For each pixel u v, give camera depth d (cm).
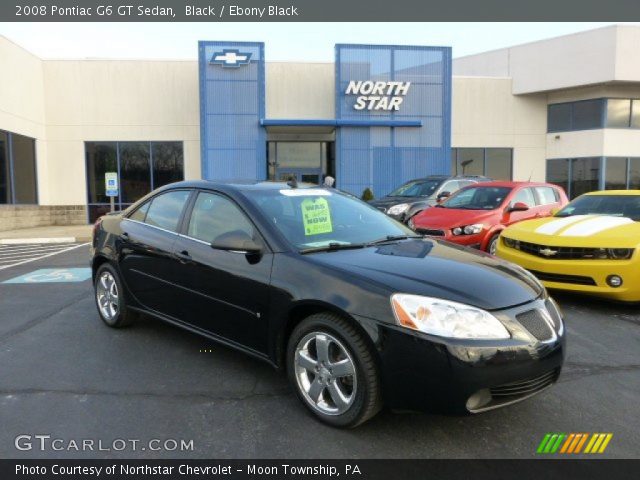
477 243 823
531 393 304
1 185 1703
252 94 1981
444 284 309
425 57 2056
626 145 2236
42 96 2023
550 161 2358
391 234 423
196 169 2111
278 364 350
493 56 2422
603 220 639
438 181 1170
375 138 2045
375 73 2039
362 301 302
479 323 289
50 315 571
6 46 1727
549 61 2234
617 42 2084
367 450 294
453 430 317
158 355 440
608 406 352
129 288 486
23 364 420
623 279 558
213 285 388
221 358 433
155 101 2084
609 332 512
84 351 451
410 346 285
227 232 379
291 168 2228
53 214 2055
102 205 2094
